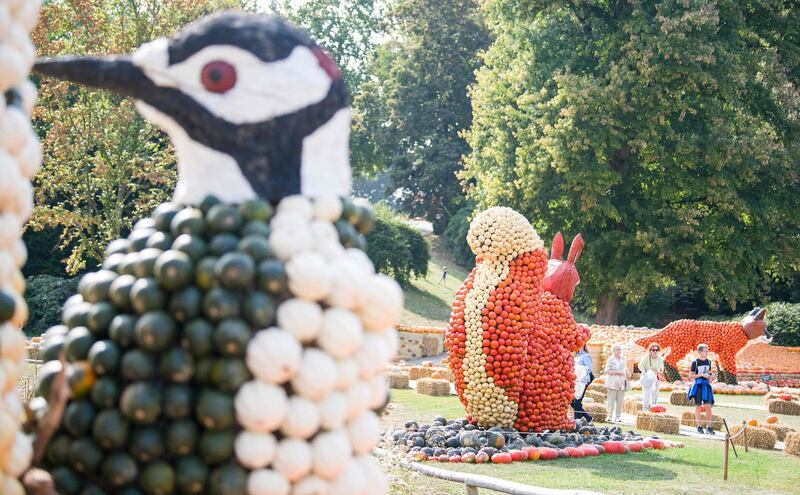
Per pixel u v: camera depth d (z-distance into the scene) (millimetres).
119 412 3195
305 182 3459
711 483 9875
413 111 50094
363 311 3424
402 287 39281
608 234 31391
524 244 11406
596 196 30719
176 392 3152
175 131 3488
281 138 3416
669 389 20672
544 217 32938
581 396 13734
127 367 3176
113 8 25188
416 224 52875
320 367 3229
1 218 2945
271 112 3389
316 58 3514
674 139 30078
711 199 30234
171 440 3146
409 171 49906
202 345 3143
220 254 3248
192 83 3395
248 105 3377
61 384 3146
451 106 50062
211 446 3135
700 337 18719
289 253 3293
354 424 3475
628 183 32281
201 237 3336
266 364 3131
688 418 15156
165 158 25469
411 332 28016
